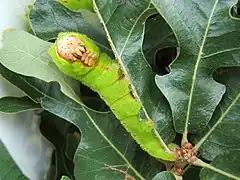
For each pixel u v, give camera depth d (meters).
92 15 0.19
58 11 0.18
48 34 0.18
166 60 0.20
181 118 0.17
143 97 0.17
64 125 0.20
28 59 0.17
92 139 0.17
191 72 0.17
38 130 0.19
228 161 0.17
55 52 0.16
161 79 0.17
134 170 0.17
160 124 0.17
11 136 0.18
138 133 0.17
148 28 0.18
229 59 0.16
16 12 0.19
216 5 0.16
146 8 0.17
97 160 0.17
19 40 0.17
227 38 0.16
